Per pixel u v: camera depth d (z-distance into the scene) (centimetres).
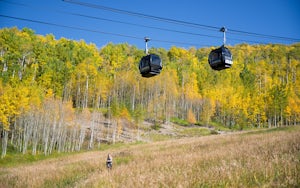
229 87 13012
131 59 14200
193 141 4581
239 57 19025
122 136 8094
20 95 6412
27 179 2430
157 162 2120
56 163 3841
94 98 10375
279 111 9669
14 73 9369
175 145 4159
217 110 11894
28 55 10875
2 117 5878
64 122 7256
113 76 12962
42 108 7119
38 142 7138
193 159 1966
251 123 10681
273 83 14125
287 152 1631
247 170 1210
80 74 10569
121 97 10594
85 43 14912
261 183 1015
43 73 10038
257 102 10069
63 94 9969
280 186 938
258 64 17525
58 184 2058
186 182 1145
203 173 1263
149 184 1247
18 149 6362
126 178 1579
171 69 13638
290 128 5003
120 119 8656
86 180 1820
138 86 11169
